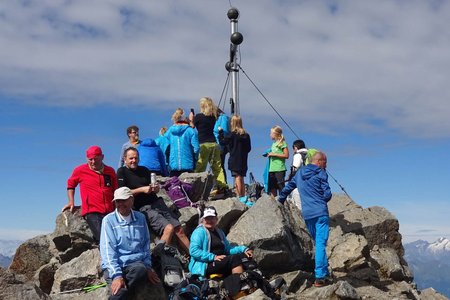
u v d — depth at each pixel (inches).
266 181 692.7
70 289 461.4
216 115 737.0
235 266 441.7
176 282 416.2
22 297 384.8
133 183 481.7
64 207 493.4
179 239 485.1
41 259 575.2
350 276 558.6
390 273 590.9
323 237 496.1
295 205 631.8
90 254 478.6
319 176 501.7
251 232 527.8
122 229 392.5
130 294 393.7
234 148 696.4
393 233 690.8
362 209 721.6
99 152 485.7
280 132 688.4
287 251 529.7
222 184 721.6
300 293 491.8
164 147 712.4
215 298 415.8
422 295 589.0
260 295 398.6
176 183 609.6
